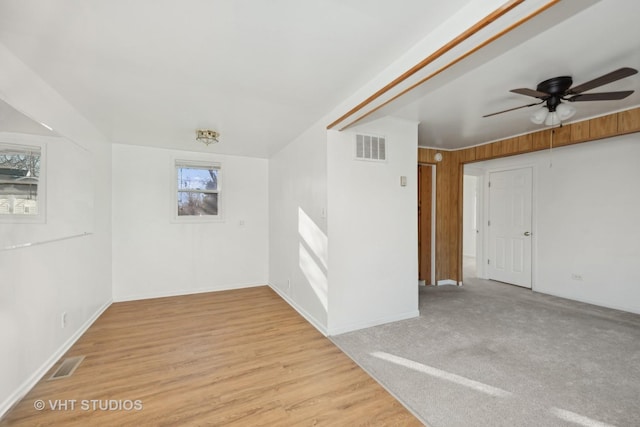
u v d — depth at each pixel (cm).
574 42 181
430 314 349
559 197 431
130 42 167
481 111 305
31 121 197
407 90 198
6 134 174
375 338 282
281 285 429
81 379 213
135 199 408
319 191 305
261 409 181
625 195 365
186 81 217
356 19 149
